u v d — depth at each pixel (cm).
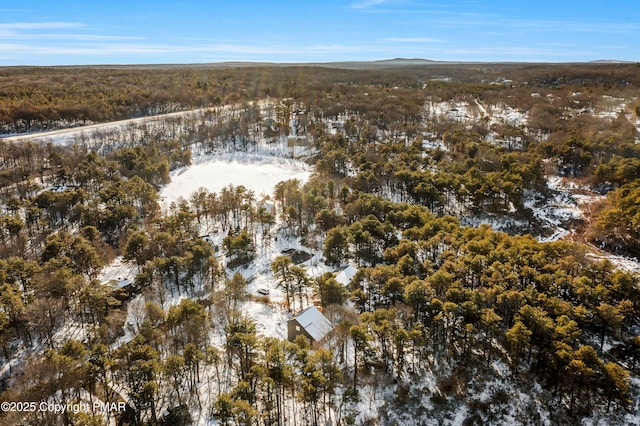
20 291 7288
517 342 5650
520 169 12075
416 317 6525
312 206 10800
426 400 5572
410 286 6500
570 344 5788
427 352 6225
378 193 12400
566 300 6806
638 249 9338
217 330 6762
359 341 5459
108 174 13512
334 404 5412
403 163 13025
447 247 8550
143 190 11900
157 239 8900
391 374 5888
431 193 11025
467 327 5878
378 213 10225
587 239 10144
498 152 13775
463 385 5759
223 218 11350
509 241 8094
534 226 10862
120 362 5403
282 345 5450
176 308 6356
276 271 7600
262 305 7500
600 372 5419
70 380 5047
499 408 5500
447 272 7006
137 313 6988
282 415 5194
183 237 9400
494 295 6425
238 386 4881
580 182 12719
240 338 5456
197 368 5750
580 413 5356
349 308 6719
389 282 6719
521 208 11506
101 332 6144
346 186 12112
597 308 6212
